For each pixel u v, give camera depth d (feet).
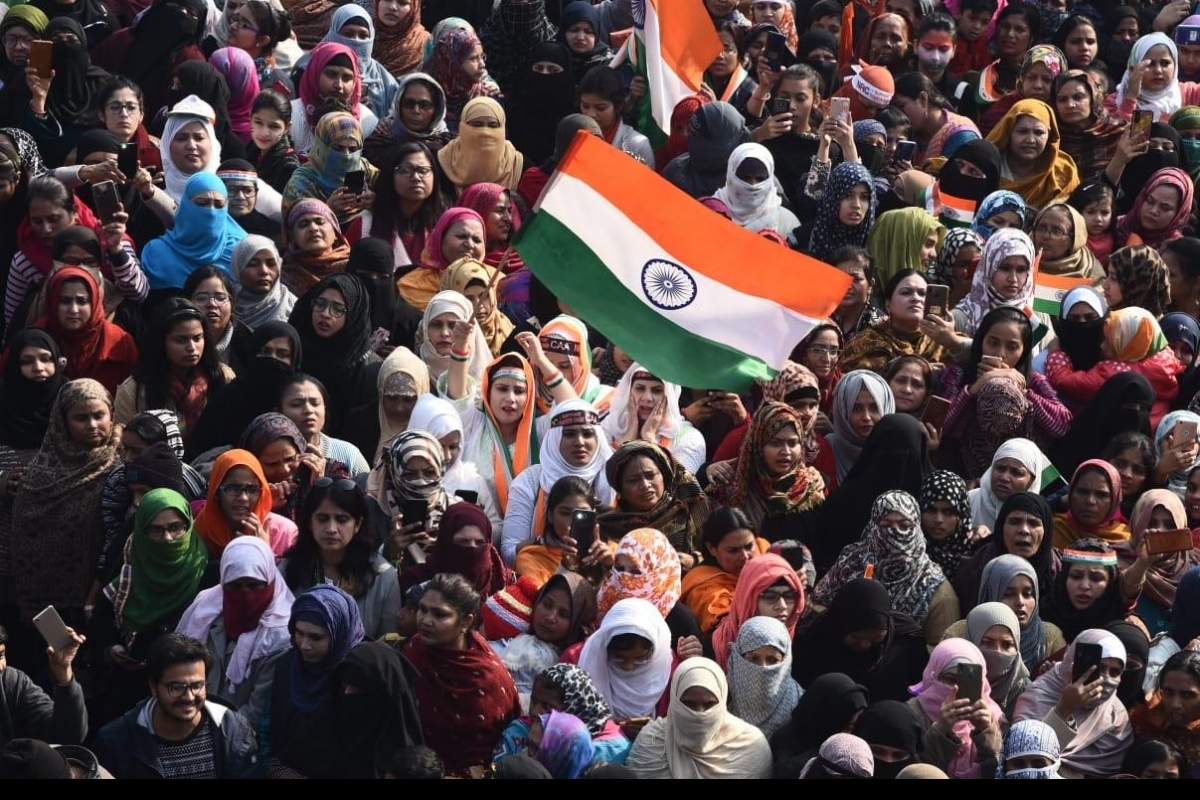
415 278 38.14
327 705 28.17
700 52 43.11
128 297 35.78
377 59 45.70
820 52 47.06
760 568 30.37
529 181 41.37
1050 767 28.63
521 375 34.09
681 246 32.63
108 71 42.96
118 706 30.12
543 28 46.21
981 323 37.19
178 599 30.19
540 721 28.07
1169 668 30.58
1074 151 45.27
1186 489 35.78
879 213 42.34
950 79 49.01
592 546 30.55
